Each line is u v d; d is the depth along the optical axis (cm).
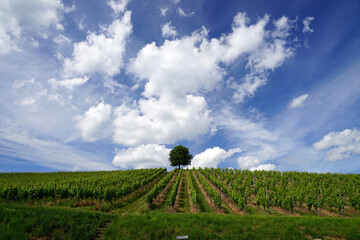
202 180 3419
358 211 2020
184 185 3644
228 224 1427
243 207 2155
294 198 2273
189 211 2081
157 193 2558
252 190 2891
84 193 2244
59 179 3566
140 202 2347
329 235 1293
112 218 1552
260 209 2136
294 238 1259
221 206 2258
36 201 2217
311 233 1309
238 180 3344
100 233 1352
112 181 3250
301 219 1481
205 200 2534
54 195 2286
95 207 2034
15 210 1321
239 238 1272
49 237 1194
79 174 4428
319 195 2523
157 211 2031
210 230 1355
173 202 2314
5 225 1173
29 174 4275
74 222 1339
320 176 3322
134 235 1306
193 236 1284
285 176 3541
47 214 1347
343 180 3075
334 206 1984
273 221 1452
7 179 3619
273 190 2695
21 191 2222
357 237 1235
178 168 7169
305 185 2908
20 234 1123
